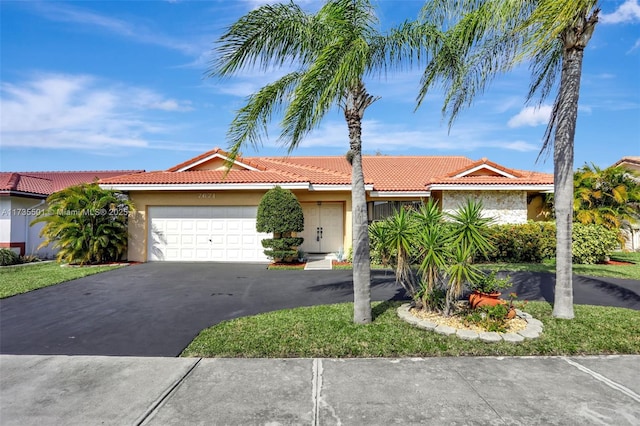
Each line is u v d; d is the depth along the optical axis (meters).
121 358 4.95
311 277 11.47
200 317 6.96
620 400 3.74
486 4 5.64
